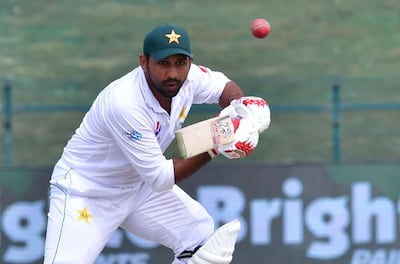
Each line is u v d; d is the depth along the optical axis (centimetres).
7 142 3161
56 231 1872
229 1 6044
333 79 3241
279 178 2922
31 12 5812
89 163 1881
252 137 1741
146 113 1747
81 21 5725
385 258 2962
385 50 5406
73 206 1880
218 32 5603
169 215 1986
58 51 5338
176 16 5825
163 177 1781
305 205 2928
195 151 1714
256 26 1855
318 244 2931
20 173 2828
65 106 3172
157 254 2869
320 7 5928
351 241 2948
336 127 3216
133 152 1772
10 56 5244
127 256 2861
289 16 5828
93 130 1839
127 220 1997
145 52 1694
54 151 4069
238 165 2900
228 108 1753
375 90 4597
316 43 5475
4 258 2825
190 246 1992
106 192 1900
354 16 5819
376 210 2959
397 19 5778
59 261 1859
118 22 5719
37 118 4309
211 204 2892
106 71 5078
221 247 1880
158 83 1697
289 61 5244
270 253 2908
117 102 1738
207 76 1917
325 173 2938
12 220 2828
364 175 2956
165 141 1838
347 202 2950
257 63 5197
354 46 5453
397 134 4216
